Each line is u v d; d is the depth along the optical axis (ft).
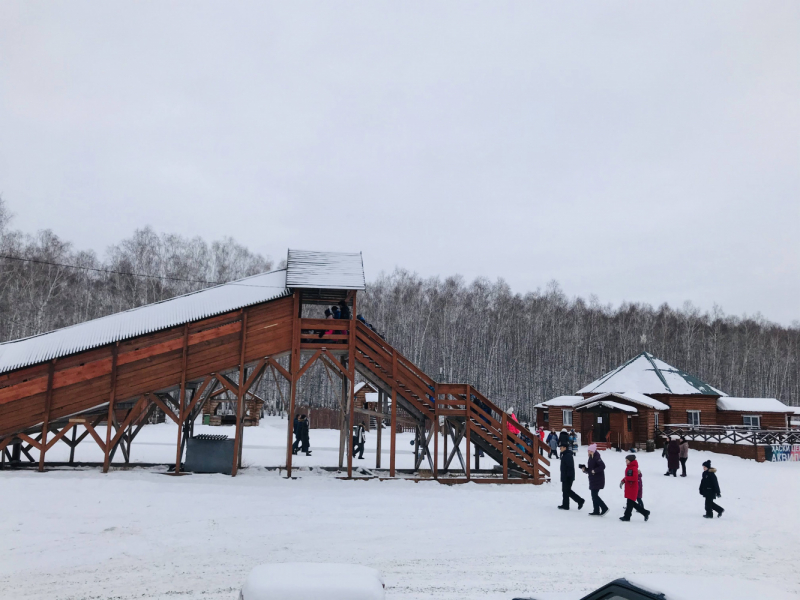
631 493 46.96
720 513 49.93
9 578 27.27
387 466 77.15
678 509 53.72
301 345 63.05
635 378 145.48
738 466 97.04
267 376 182.91
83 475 54.60
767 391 257.34
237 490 51.75
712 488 49.90
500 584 28.63
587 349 242.99
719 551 37.35
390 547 35.68
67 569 28.94
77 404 57.67
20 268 155.63
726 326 293.64
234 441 59.41
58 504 43.04
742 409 140.67
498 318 229.25
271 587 15.12
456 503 51.55
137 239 183.42
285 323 63.57
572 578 30.01
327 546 35.29
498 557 34.01
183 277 176.35
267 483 55.62
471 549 35.78
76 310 164.45
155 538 35.40
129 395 58.85
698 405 141.28
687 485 70.85
